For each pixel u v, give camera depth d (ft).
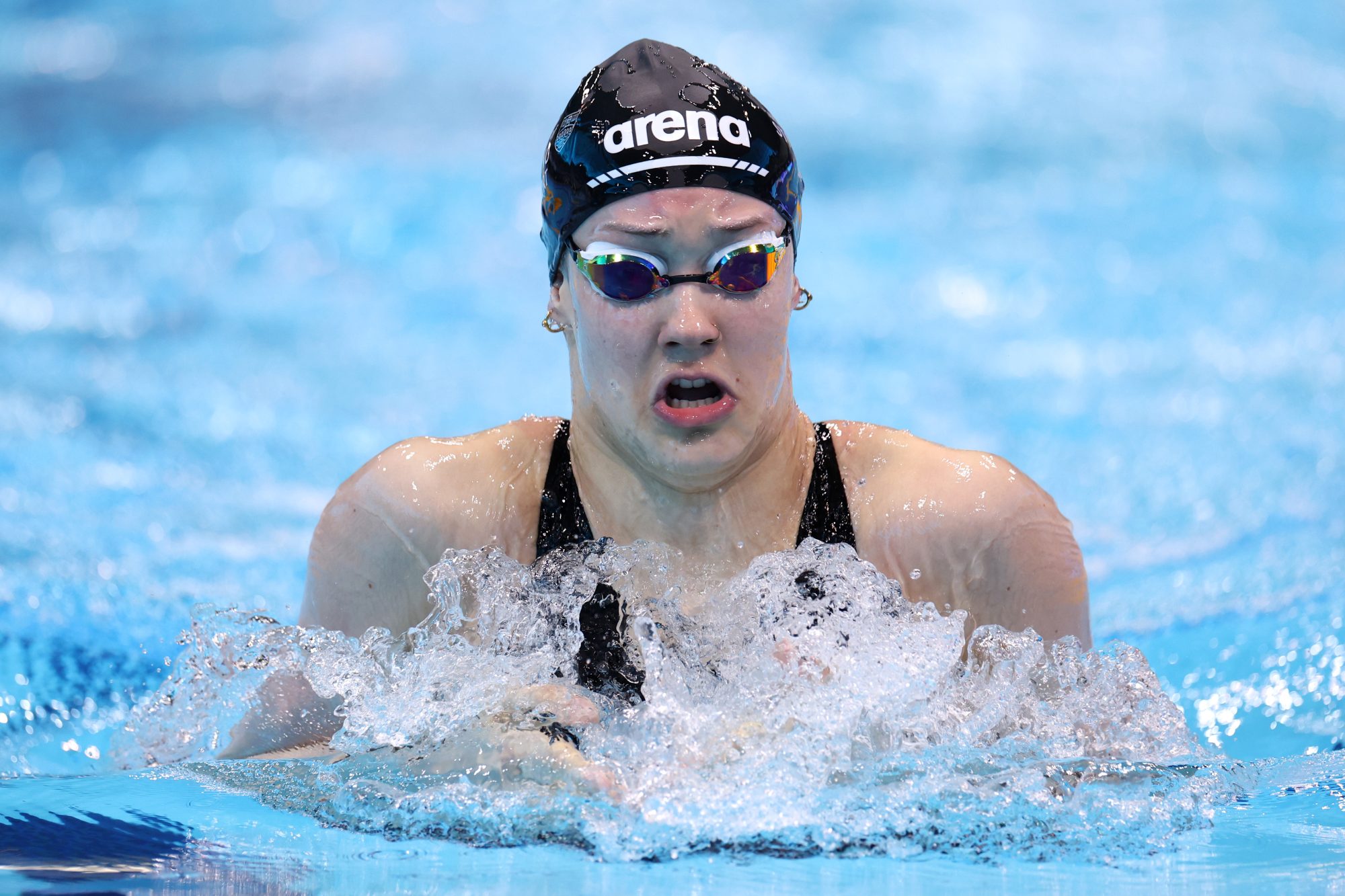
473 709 23.45
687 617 24.58
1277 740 29.84
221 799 23.34
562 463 26.50
